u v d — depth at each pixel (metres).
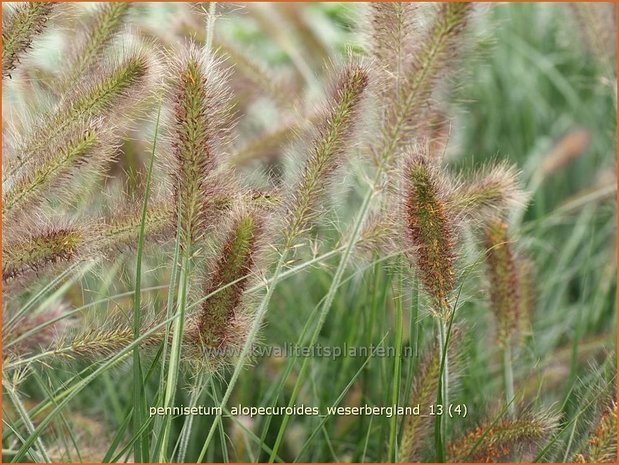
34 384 2.83
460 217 2.04
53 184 1.86
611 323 3.46
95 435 2.49
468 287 2.26
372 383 2.81
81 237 1.85
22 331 2.19
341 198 2.35
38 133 1.89
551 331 3.59
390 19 2.16
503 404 2.24
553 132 5.43
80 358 2.00
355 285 3.10
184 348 1.89
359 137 2.04
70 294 2.63
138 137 2.39
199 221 1.80
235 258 1.83
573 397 2.60
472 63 2.49
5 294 2.00
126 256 2.05
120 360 1.94
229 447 2.80
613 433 1.78
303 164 1.99
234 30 4.59
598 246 4.45
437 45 2.11
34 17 1.93
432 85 2.12
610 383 2.03
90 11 2.19
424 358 2.21
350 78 1.92
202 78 1.77
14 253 1.82
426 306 2.03
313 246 2.37
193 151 1.77
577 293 4.34
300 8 4.16
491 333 2.61
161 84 1.88
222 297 1.84
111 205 2.01
